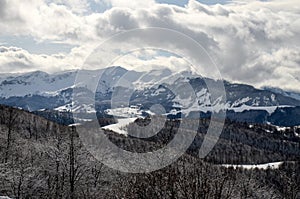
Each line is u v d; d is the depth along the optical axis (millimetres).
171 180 20156
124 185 22750
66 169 73812
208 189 19141
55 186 76875
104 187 67875
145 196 20766
